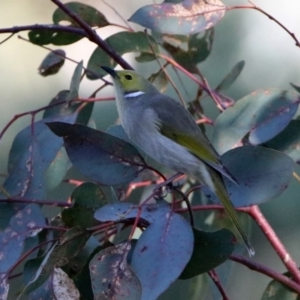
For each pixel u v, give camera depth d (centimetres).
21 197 666
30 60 1004
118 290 527
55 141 699
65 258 561
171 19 693
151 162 842
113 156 616
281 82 955
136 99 747
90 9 803
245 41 959
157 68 971
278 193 604
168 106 737
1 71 998
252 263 658
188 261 535
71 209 614
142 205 550
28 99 996
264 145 733
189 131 721
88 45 1029
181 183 798
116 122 877
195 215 768
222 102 819
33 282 543
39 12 1019
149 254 538
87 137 609
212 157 689
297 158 722
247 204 612
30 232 609
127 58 977
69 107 765
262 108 710
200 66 957
